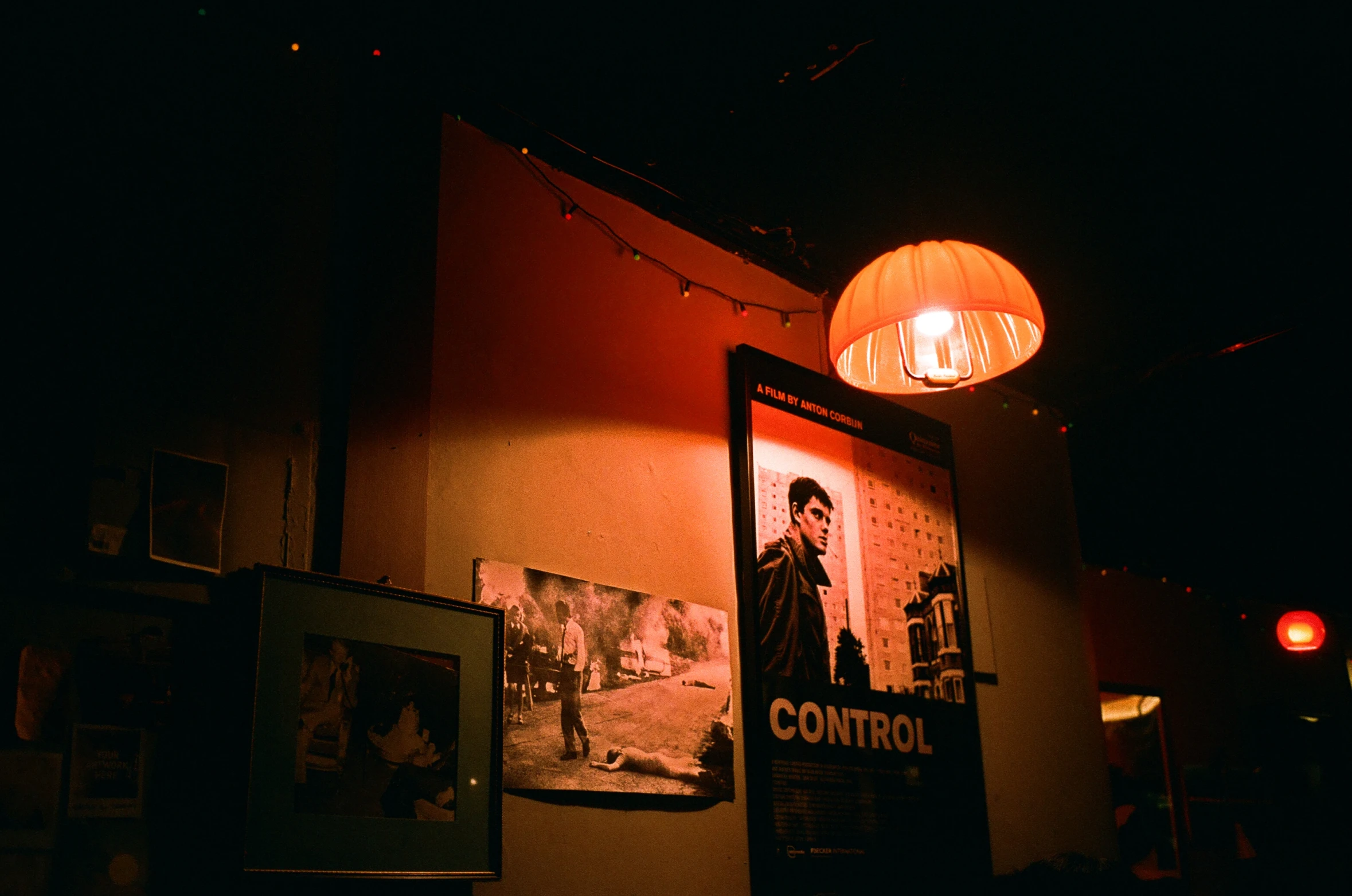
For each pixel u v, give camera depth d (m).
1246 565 7.24
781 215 4.35
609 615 3.18
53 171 2.28
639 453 3.48
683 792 3.21
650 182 3.74
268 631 2.29
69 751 2.02
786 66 3.64
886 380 3.43
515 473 3.08
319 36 2.94
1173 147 4.15
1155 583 6.82
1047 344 5.38
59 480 2.15
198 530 2.34
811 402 4.14
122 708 2.11
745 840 3.41
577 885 2.88
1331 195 4.38
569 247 3.47
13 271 2.17
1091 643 5.34
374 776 2.42
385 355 2.85
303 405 2.67
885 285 3.05
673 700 3.29
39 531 2.09
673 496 3.56
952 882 3.99
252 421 2.54
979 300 2.94
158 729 2.15
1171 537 6.88
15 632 2.00
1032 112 3.96
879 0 3.41
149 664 2.17
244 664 2.26
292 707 2.29
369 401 2.78
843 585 3.99
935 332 3.16
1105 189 4.38
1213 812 6.48
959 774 4.19
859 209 4.39
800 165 4.12
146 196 2.45
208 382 2.47
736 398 3.88
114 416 2.26
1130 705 6.32
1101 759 5.11
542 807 2.87
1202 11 3.53
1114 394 5.61
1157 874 5.96
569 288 3.43
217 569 2.36
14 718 1.96
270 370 2.62
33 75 2.29
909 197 4.14
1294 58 3.72
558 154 3.52
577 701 3.01
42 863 1.95
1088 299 5.08
